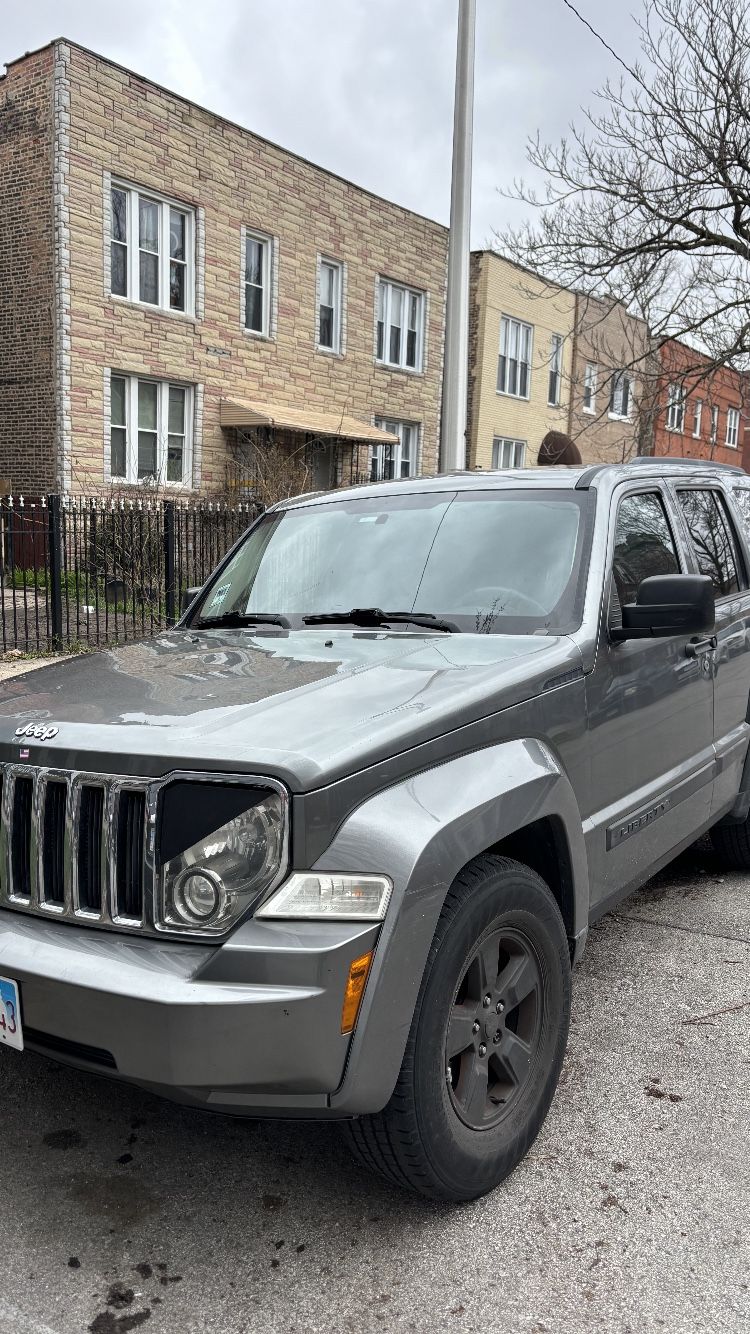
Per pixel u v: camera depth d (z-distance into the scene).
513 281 25.22
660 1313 2.19
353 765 2.21
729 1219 2.49
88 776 2.30
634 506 3.73
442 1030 2.33
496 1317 2.17
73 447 15.70
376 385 21.92
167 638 3.59
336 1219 2.50
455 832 2.32
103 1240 2.41
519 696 2.72
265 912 2.11
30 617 12.64
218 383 18.11
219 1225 2.47
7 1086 3.14
